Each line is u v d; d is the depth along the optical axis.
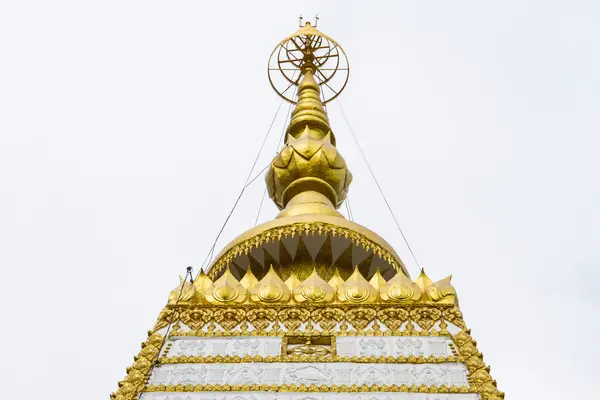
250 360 20.11
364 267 27.06
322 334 20.97
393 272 27.09
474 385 19.20
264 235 26.59
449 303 21.97
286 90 37.03
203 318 21.80
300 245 26.84
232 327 21.52
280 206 31.33
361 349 20.55
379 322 21.47
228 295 22.28
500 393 18.91
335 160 30.44
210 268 26.94
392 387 19.12
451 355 20.28
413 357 20.11
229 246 26.98
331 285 22.92
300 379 19.58
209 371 19.92
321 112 33.59
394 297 22.11
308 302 22.06
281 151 30.89
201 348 20.80
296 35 36.81
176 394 19.19
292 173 30.33
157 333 21.27
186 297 22.28
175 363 20.22
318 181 30.05
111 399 19.08
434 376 19.62
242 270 27.16
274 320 21.61
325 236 26.56
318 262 26.94
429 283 22.80
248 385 19.33
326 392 19.06
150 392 19.23
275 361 20.06
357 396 18.95
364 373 19.73
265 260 26.84
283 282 23.02
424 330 21.14
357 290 22.23
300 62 37.31
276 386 19.23
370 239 26.78
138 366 19.95
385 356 20.22
